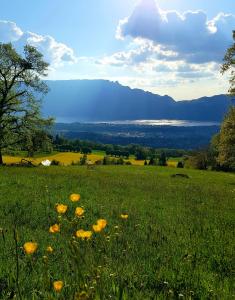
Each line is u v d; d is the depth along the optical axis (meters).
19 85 56.69
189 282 6.13
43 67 56.91
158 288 5.88
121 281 5.14
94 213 13.38
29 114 57.12
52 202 15.07
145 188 25.44
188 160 123.00
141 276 6.23
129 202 17.14
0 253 7.29
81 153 165.50
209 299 5.43
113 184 25.89
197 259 7.62
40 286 5.41
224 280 6.34
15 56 55.28
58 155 145.75
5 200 15.00
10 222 10.99
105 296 4.50
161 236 9.92
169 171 66.06
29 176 26.98
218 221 13.26
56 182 23.50
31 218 11.77
